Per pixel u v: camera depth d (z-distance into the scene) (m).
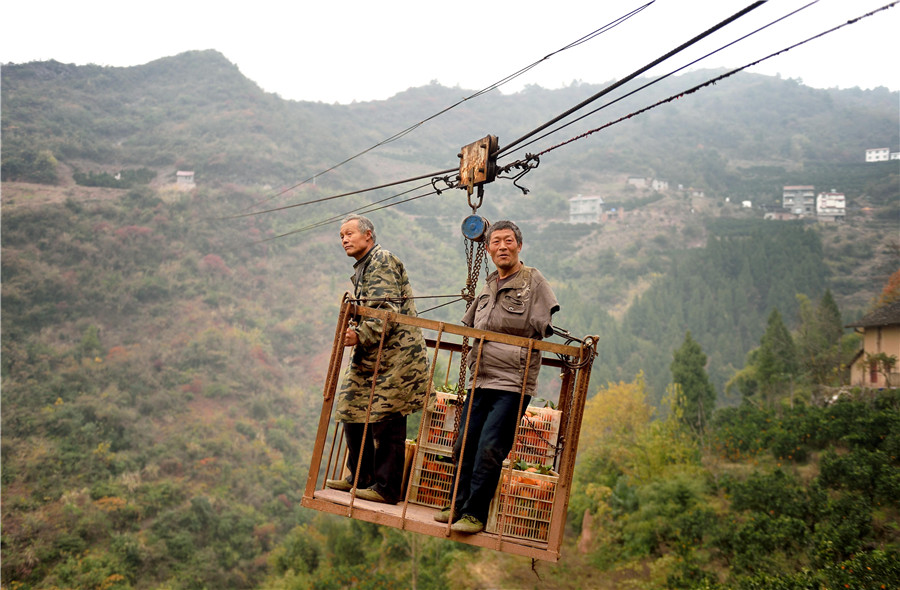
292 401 95.88
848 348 47.12
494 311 4.29
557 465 4.84
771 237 160.38
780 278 139.88
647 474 31.48
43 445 59.94
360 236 4.71
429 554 30.11
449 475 4.62
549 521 4.04
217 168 194.50
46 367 80.81
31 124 192.12
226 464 66.00
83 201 144.62
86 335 93.88
